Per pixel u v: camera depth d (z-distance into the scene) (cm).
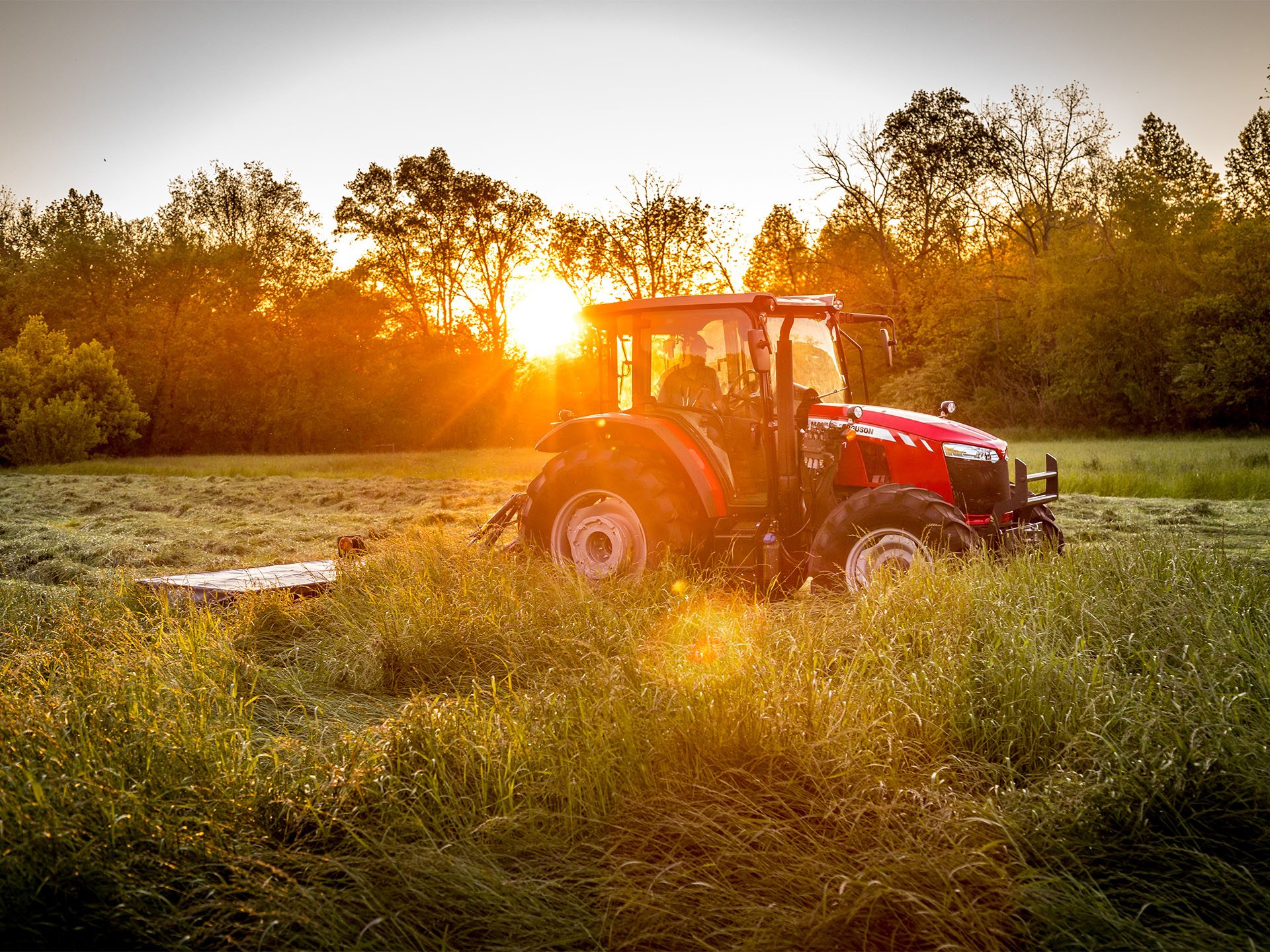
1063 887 230
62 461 3541
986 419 3759
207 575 650
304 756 307
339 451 4872
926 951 217
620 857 251
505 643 453
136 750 289
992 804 265
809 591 597
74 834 238
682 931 223
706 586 571
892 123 3975
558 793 278
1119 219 3550
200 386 4809
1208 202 3606
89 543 970
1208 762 275
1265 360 3130
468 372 5119
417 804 272
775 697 322
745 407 627
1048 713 325
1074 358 3562
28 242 5353
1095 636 416
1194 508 1105
